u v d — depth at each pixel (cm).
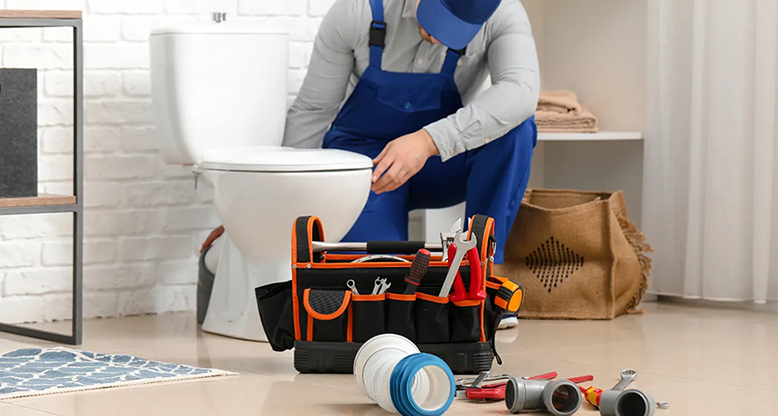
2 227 285
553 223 297
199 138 281
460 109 260
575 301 297
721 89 311
